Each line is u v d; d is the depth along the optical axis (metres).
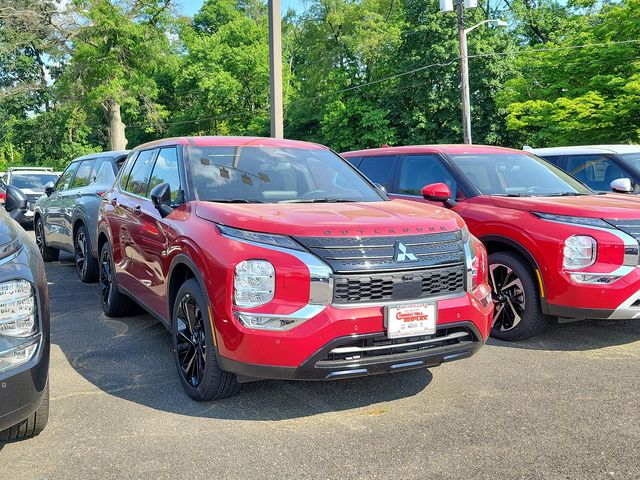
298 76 52.47
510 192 5.79
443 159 6.21
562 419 3.56
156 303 4.62
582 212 4.80
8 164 58.78
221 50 52.25
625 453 3.13
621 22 23.17
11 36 35.81
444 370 4.46
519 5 40.62
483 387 4.11
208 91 51.44
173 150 4.92
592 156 8.61
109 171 7.70
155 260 4.51
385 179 6.83
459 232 3.80
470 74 34.97
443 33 35.16
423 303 3.47
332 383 4.22
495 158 6.34
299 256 3.33
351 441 3.31
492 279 5.32
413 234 3.58
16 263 2.87
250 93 53.31
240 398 3.96
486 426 3.48
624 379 4.23
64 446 3.28
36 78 53.91
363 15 42.59
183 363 4.05
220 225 3.67
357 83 43.00
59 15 36.25
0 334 2.74
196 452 3.20
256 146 4.99
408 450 3.20
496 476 2.91
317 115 46.44
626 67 23.12
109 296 6.08
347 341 3.31
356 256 3.38
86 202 7.67
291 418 3.64
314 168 4.91
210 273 3.53
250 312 3.33
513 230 5.07
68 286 7.86
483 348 5.00
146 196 5.12
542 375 4.33
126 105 43.91
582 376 4.30
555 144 24.94
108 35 36.28
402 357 3.45
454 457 3.11
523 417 3.60
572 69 24.66
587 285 4.64
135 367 4.62
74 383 4.28
